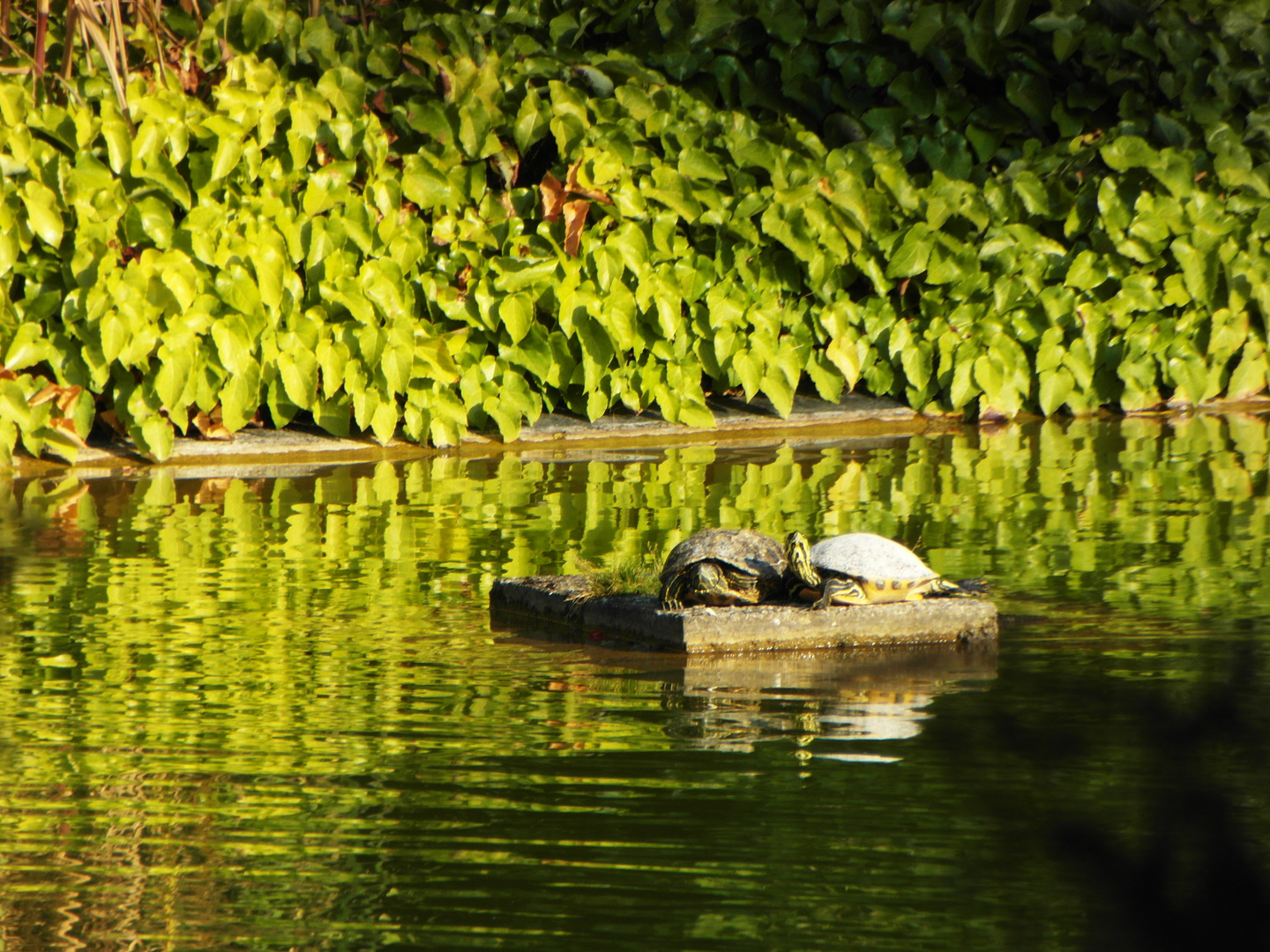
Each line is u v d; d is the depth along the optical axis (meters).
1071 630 10.58
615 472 18.02
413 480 17.47
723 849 6.57
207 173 18.56
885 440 20.95
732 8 22.09
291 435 19.95
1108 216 22.47
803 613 10.36
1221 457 18.98
